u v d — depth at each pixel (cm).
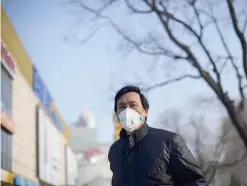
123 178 293
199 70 1207
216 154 2500
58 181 5281
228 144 2753
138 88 310
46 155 4253
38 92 4053
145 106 307
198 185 284
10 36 2905
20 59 3253
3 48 2628
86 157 11200
